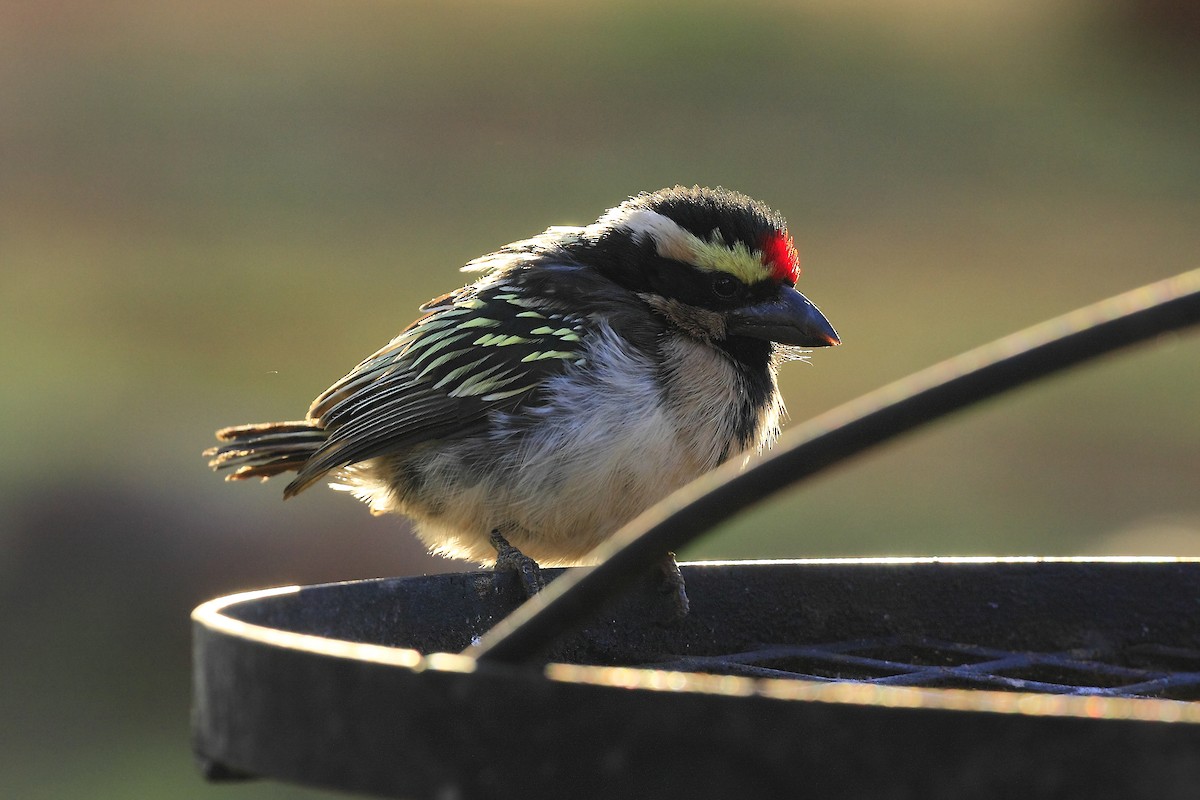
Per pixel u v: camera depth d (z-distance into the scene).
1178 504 19.03
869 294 26.19
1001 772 2.96
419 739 3.28
